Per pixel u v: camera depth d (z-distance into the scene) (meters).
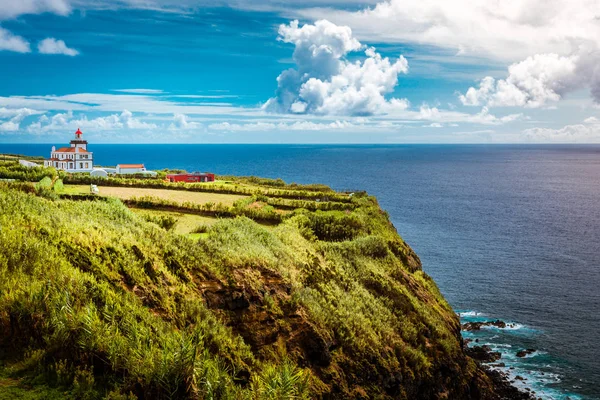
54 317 17.89
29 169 67.00
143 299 23.22
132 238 27.70
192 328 23.56
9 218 24.14
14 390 15.62
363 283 42.69
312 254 41.62
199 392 18.00
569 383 47.69
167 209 55.19
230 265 30.38
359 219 58.06
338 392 28.20
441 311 49.28
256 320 28.02
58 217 26.55
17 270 20.00
